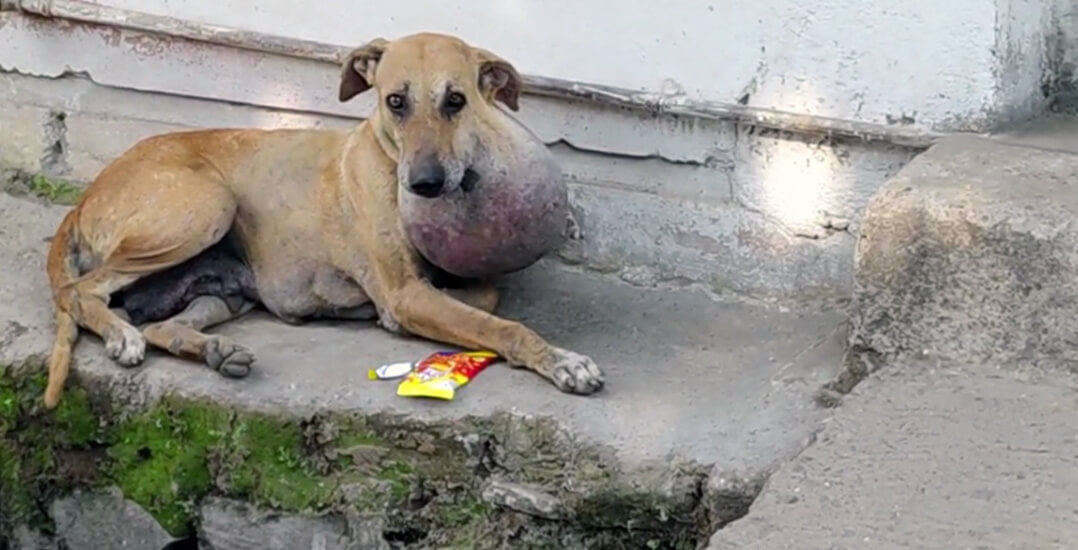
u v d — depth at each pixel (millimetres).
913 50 5531
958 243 4789
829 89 5695
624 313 5926
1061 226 4664
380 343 5707
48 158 7105
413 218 5461
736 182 5953
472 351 5531
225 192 5828
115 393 5559
